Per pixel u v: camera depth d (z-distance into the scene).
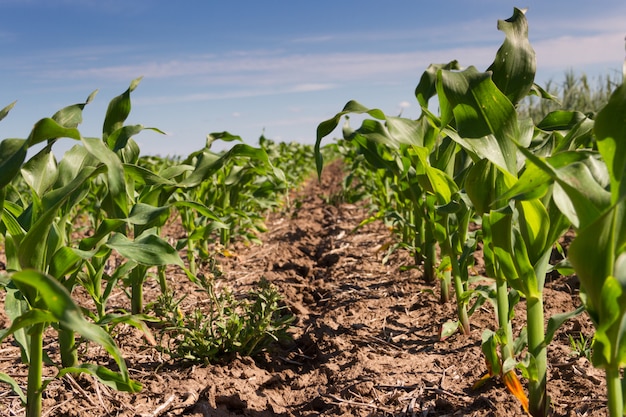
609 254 1.50
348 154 8.30
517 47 2.35
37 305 1.92
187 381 2.82
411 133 2.91
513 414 2.24
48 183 2.45
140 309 3.77
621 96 1.39
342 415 2.47
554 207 1.98
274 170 3.50
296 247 6.79
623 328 1.54
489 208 2.24
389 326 3.65
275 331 3.36
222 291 4.65
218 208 5.85
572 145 2.48
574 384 2.46
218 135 4.20
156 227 3.44
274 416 2.59
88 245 2.11
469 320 3.52
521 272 2.01
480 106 1.98
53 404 2.53
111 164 1.92
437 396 2.54
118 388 1.97
